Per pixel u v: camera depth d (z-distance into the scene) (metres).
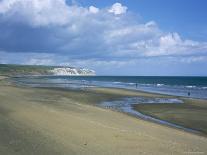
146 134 17.02
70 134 15.24
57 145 12.79
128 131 17.33
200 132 21.30
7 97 33.81
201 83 127.88
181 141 16.11
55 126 17.11
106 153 12.18
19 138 13.38
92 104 37.19
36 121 18.25
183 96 53.41
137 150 12.97
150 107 35.28
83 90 60.41
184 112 31.27
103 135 15.58
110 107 34.53
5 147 11.79
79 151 12.14
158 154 12.55
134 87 83.69
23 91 49.69
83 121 19.84
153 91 66.81
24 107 24.83
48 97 41.78
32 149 11.84
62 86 76.81
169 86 97.06
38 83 93.69
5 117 18.61
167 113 30.42
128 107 35.03
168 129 20.64
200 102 41.66
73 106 29.98
